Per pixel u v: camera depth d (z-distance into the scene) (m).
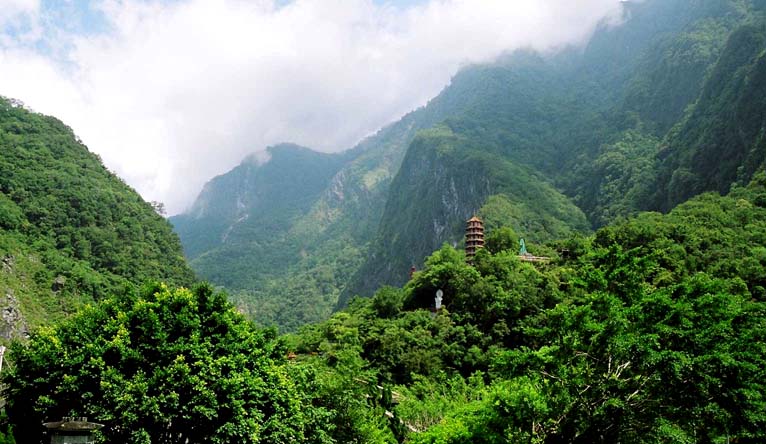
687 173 135.12
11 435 19.39
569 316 22.36
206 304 26.11
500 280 68.06
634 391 20.88
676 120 184.62
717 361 19.22
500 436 22.30
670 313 20.78
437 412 39.75
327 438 28.16
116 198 133.00
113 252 116.12
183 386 22.45
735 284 50.03
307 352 63.09
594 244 77.81
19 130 136.12
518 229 151.62
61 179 122.62
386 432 35.28
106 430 21.80
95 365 22.14
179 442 23.64
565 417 21.75
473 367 56.09
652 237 72.06
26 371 22.66
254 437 22.73
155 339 23.50
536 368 22.70
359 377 41.03
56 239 110.94
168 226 142.75
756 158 110.75
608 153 189.50
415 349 57.09
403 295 79.12
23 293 91.69
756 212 80.56
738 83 136.00
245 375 24.27
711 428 20.08
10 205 108.88
